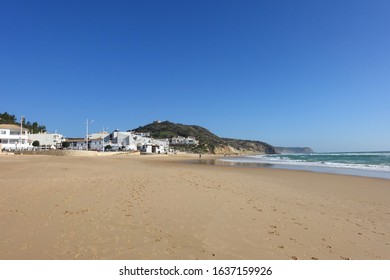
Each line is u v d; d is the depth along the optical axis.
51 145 103.12
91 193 12.59
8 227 7.55
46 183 15.10
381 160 65.94
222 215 9.66
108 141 121.06
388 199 14.41
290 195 14.63
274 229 8.38
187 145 199.50
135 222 8.43
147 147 118.81
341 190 17.27
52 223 8.02
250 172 29.91
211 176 23.27
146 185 15.75
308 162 59.72
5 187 13.45
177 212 9.80
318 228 8.68
